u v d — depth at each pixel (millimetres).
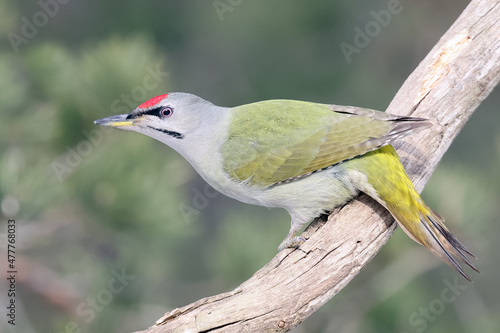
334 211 9297
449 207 12086
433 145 9656
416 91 9867
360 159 9219
